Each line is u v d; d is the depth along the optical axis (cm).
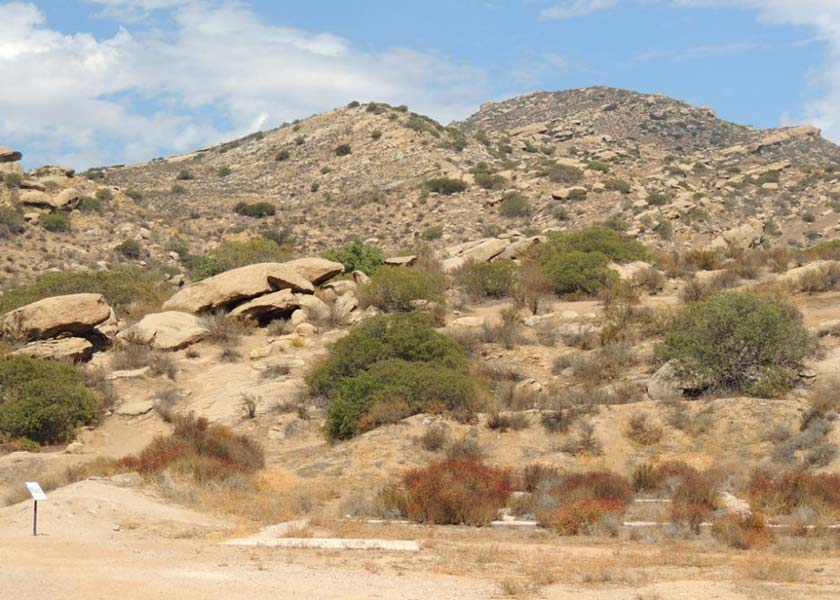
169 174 13388
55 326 3562
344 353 3078
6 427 2916
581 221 8762
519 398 2825
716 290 3838
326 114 15325
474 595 1172
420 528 1828
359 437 2606
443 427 2577
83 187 9550
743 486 2108
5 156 8888
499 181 10381
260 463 2523
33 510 1747
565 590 1214
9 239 7681
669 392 2738
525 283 4178
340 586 1195
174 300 4003
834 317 3291
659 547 1638
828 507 1920
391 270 4000
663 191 9938
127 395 3250
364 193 11169
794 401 2566
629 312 3538
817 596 1166
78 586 1115
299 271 4231
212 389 3284
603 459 2433
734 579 1303
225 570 1288
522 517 1964
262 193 12100
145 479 2198
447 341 3072
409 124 13650
